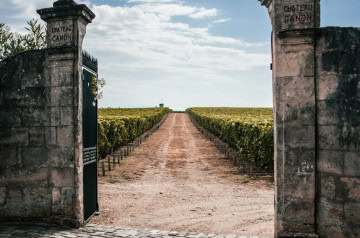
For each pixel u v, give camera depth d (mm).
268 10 5645
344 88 5125
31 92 6383
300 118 5242
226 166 14742
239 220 7043
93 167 7086
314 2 5234
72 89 6125
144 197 9039
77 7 5992
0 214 6465
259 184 10945
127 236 5559
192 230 6348
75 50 6086
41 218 6305
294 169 5254
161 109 68562
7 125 6480
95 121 7180
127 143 23531
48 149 6305
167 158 17125
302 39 5195
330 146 5188
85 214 6520
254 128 14125
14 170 6438
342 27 5160
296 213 5250
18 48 8531
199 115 44219
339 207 5141
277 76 5312
